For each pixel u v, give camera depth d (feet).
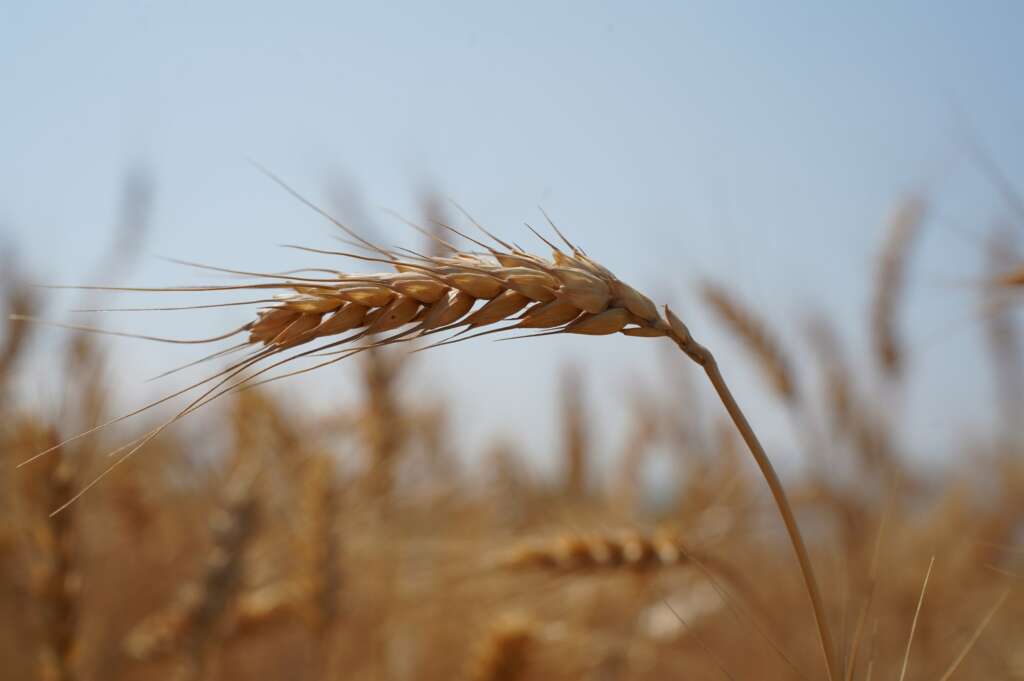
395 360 2.27
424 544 1.99
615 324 1.06
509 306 1.04
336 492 1.98
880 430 1.86
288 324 1.02
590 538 1.62
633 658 1.86
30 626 1.86
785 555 1.89
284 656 2.17
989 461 2.37
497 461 2.68
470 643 1.86
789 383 1.84
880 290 1.96
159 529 2.27
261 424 2.04
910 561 1.97
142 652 1.84
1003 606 1.88
